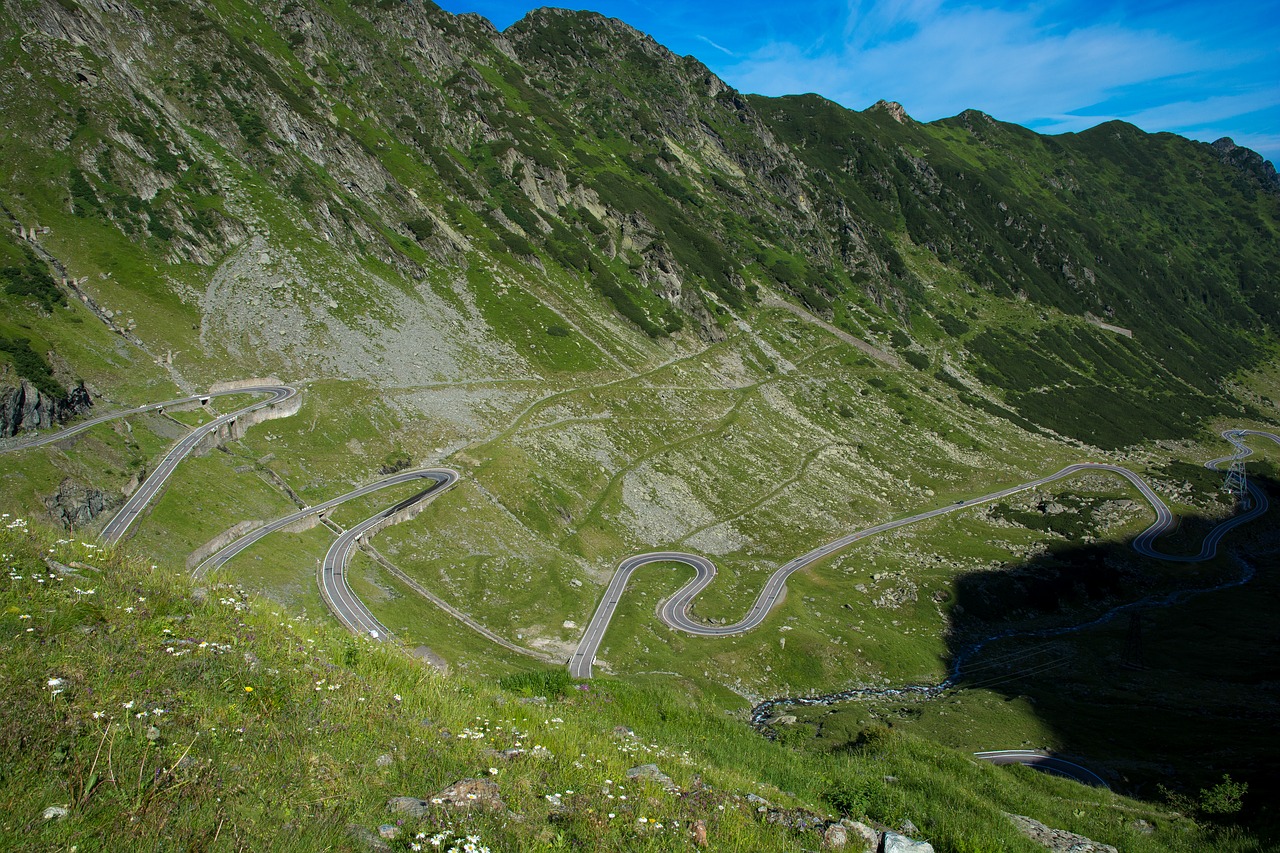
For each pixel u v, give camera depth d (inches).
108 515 3088.1
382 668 780.0
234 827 405.4
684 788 659.4
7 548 690.2
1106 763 2564.0
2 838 355.9
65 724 452.1
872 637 3969.0
